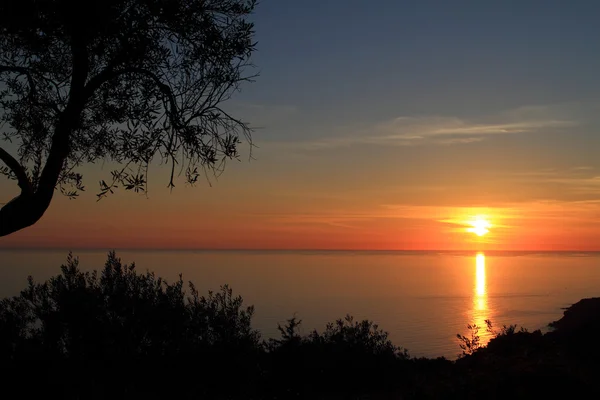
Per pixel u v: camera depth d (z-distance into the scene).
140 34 6.30
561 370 8.25
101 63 6.94
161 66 6.71
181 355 7.27
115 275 7.47
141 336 7.21
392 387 9.80
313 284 154.75
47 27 6.13
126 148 6.79
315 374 9.36
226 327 7.77
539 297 106.50
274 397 8.28
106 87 7.03
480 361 11.55
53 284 7.26
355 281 172.25
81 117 6.94
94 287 7.39
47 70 7.05
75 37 6.14
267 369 8.43
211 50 6.71
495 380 8.30
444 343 42.56
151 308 7.22
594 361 10.45
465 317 70.06
